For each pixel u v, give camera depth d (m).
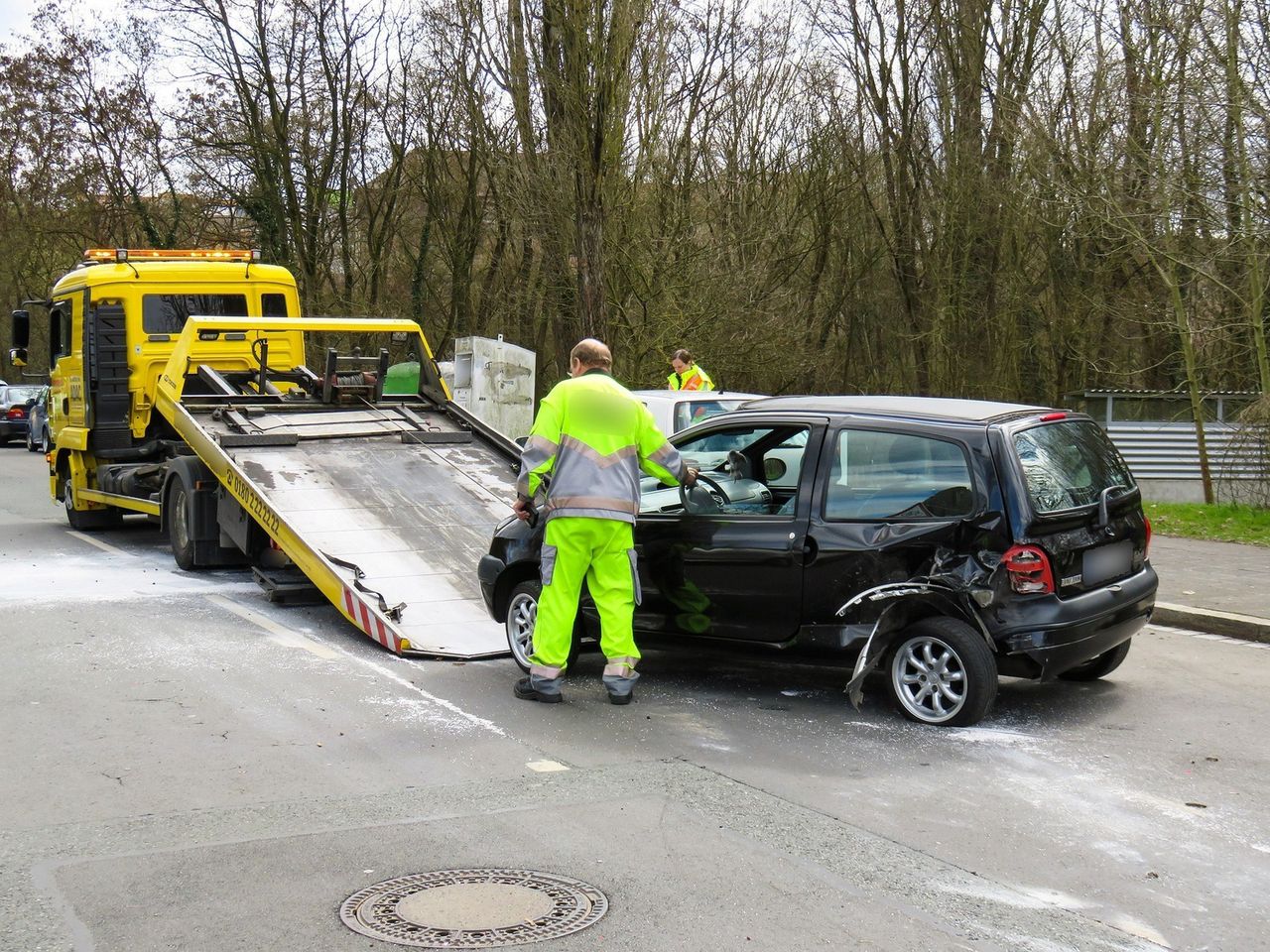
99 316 13.55
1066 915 4.28
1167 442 18.23
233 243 31.09
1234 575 11.13
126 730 6.46
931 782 5.74
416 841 4.89
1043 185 22.48
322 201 30.88
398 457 10.98
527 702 7.18
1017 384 26.78
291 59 29.73
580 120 20.52
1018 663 6.46
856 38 28.56
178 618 9.48
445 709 6.98
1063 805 5.44
